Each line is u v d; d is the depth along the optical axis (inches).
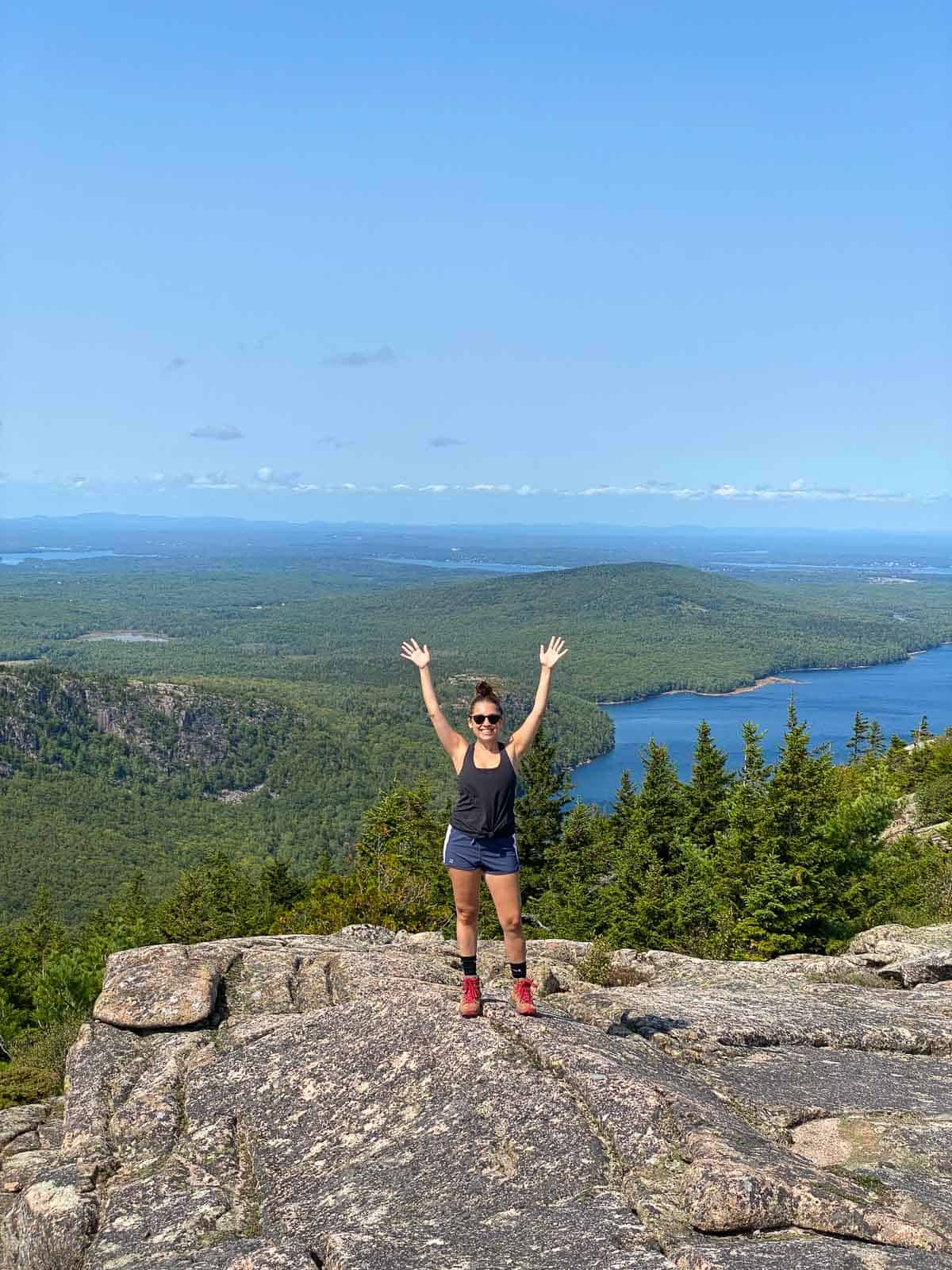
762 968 328.5
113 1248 177.6
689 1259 155.7
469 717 227.9
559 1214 169.3
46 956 1462.8
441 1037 217.9
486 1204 174.7
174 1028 249.3
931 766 1406.3
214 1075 225.6
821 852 843.4
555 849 1386.6
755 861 872.9
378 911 1005.8
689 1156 179.9
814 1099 212.4
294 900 1740.9
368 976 262.8
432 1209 175.3
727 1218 164.6
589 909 1186.6
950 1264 156.5
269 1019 245.3
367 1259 160.4
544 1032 217.8
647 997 273.6
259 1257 164.1
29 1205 191.3
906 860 954.7
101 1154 206.1
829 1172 183.5
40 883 4224.9
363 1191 183.0
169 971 265.0
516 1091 198.8
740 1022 250.1
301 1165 195.9
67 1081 244.4
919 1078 230.1
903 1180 181.9
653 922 1021.8
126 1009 250.5
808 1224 165.6
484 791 224.8
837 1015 263.0
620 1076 199.8
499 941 339.9
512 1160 184.9
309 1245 170.4
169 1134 211.0
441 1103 201.2
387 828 1545.3
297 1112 209.9
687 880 1131.3
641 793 1315.2
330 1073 217.2
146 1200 188.7
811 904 825.5
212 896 1889.8
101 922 1893.5
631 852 1216.8
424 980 266.5
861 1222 165.3
